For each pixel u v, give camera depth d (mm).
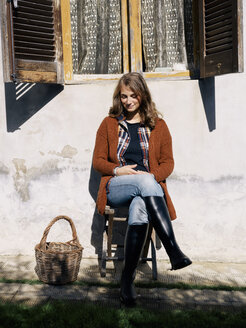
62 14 3936
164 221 2789
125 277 2885
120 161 3355
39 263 3213
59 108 3861
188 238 3885
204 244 3883
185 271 3600
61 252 3146
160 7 4027
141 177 3025
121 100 3330
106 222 3553
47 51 3547
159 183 3297
